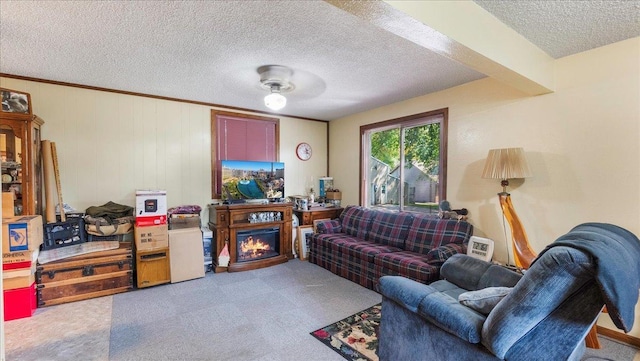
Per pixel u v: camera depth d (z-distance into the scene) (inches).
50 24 82.4
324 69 116.7
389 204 177.9
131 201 150.4
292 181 203.3
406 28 63.3
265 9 75.8
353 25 83.7
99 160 142.7
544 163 108.7
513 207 116.4
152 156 155.6
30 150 115.3
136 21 81.3
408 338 68.0
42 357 81.8
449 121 140.8
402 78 127.2
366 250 136.5
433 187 153.3
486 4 73.7
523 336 49.3
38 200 124.0
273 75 117.9
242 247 164.2
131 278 129.0
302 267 163.3
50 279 113.1
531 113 112.1
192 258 143.0
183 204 164.4
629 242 57.7
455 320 56.9
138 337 92.0
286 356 83.0
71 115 136.1
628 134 91.0
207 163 171.2
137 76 126.0
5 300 101.4
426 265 113.7
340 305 115.0
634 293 45.5
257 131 188.5
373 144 189.2
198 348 86.4
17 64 112.2
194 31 87.0
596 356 84.0
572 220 102.4
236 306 113.7
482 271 84.5
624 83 91.4
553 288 46.3
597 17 78.7
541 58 98.0
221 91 147.4
